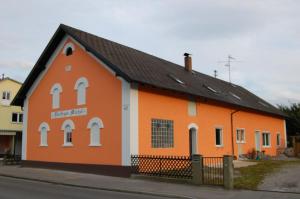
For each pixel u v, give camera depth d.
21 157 26.97
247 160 28.80
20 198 12.36
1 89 39.09
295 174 19.03
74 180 17.62
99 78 20.92
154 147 20.45
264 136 35.56
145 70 21.91
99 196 13.26
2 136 40.81
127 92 19.34
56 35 23.03
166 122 21.59
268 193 14.16
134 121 19.30
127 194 14.12
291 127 46.22
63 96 23.08
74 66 22.59
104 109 20.44
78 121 21.88
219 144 27.50
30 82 25.31
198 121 24.77
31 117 25.23
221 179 15.99
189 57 32.06
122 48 24.73
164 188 15.23
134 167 18.59
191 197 13.38
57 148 23.00
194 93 23.33
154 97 20.91
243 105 30.08
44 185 16.36
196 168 16.08
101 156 20.23
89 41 21.83
